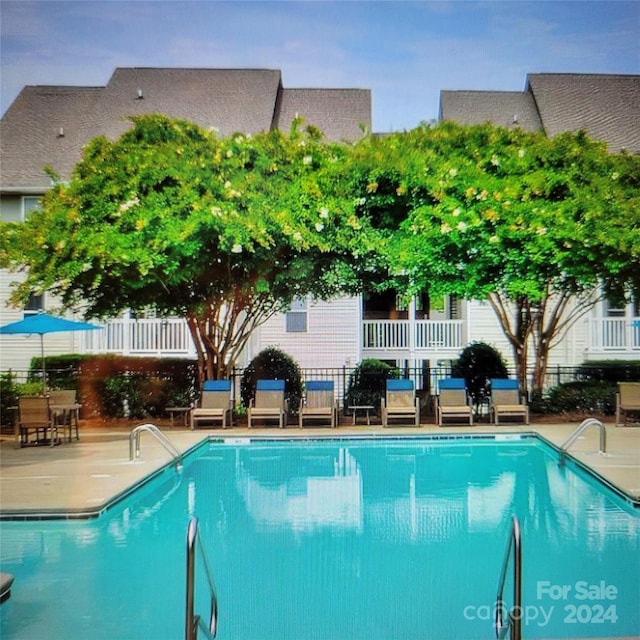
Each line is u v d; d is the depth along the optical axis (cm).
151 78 2516
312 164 1536
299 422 1666
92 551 759
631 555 730
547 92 2455
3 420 1598
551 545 768
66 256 1463
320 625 555
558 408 1759
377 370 1878
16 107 2467
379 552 750
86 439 1465
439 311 2622
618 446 1312
